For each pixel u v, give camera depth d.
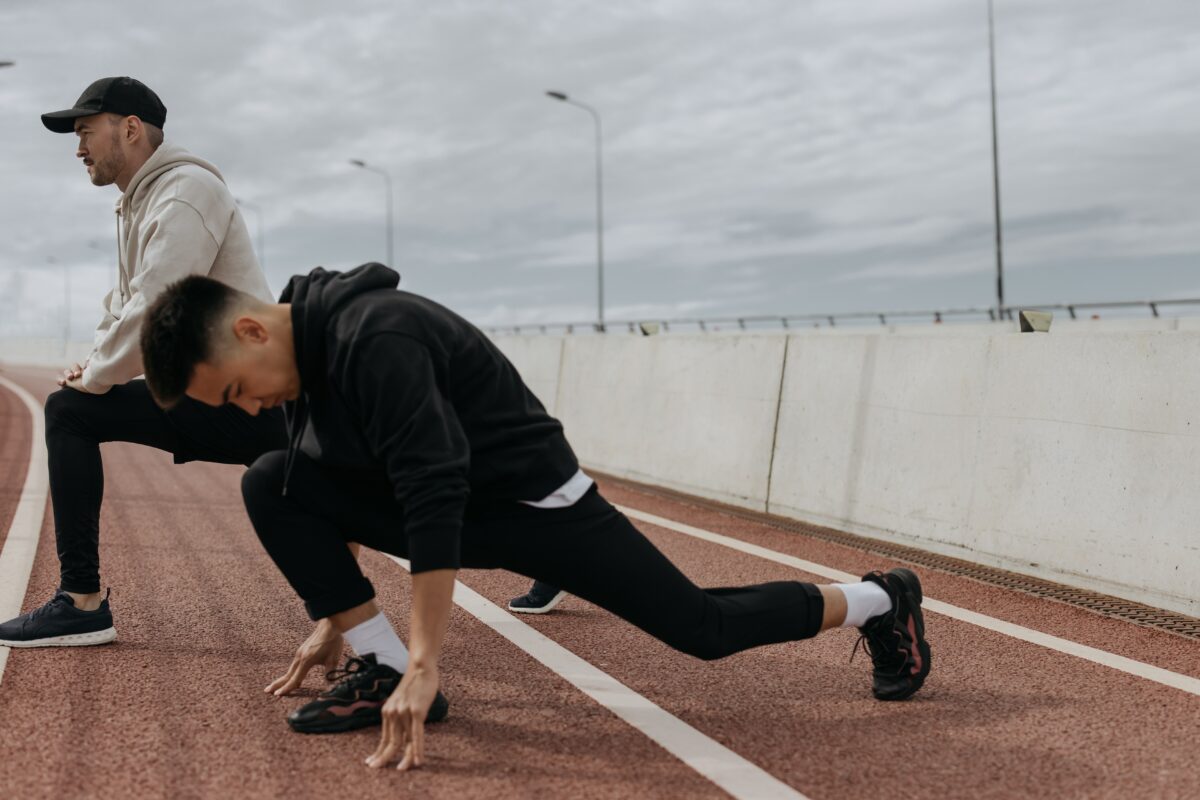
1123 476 4.27
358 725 2.58
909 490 5.43
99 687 2.91
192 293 2.20
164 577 4.41
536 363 10.34
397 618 3.84
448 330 2.31
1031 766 2.39
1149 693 2.97
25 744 2.47
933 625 3.76
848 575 4.63
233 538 5.37
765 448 6.70
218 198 3.31
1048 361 4.72
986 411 5.02
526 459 2.36
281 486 2.50
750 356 7.05
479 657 3.28
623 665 3.20
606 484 8.00
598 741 2.53
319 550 2.53
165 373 2.19
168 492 7.20
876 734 2.60
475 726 2.63
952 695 2.94
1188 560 3.95
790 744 2.52
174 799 2.17
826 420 6.19
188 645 3.37
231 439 3.28
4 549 4.94
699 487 7.34
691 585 2.50
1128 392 4.29
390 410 2.18
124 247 3.45
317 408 2.34
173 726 2.60
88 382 3.12
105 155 3.34
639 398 8.38
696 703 2.84
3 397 21.27
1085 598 4.19
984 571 4.72
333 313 2.27
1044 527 4.60
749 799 2.19
